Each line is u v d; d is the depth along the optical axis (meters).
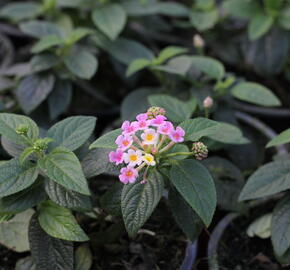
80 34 0.63
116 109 0.68
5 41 0.77
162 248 0.53
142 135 0.44
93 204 0.51
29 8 0.71
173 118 0.51
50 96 0.63
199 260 0.55
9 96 0.66
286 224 0.50
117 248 0.53
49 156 0.45
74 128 0.48
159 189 0.44
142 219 0.44
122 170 0.43
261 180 0.50
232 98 0.63
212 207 0.44
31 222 0.48
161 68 0.60
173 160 0.45
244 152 0.62
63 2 0.69
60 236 0.47
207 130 0.45
